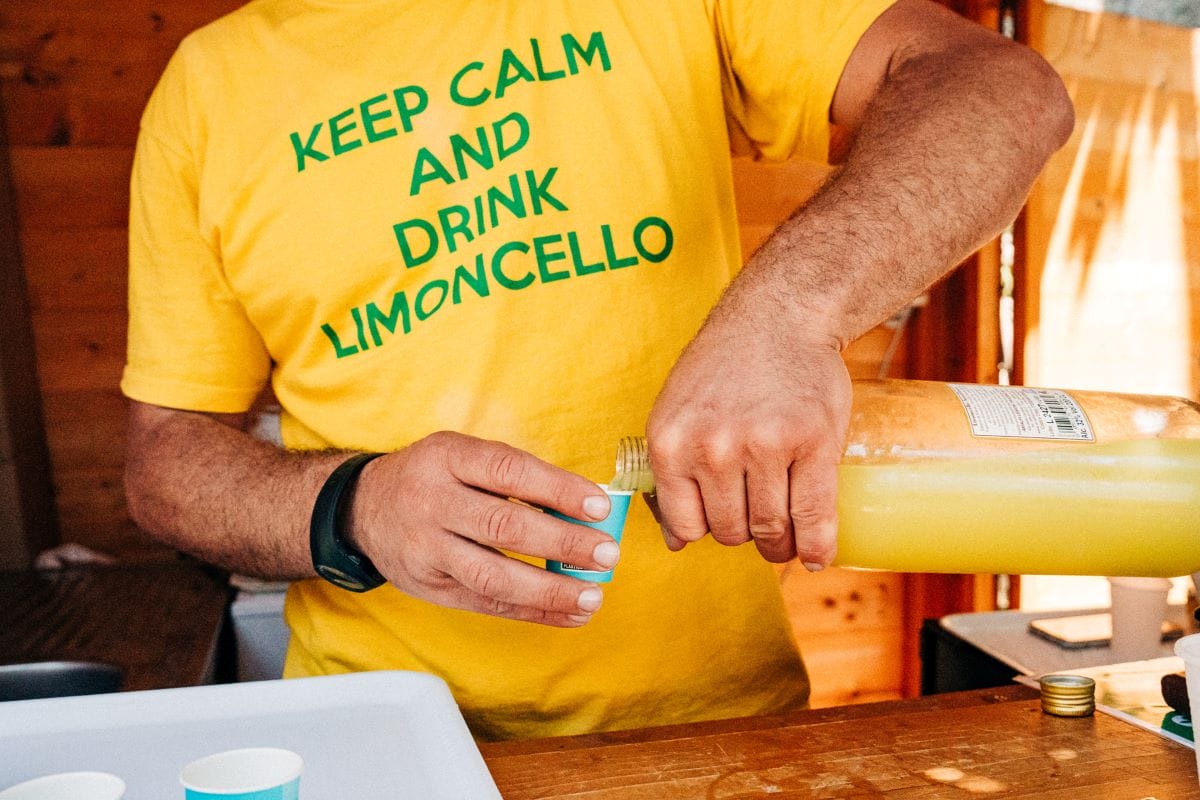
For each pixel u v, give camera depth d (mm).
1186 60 2697
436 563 660
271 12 973
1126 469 736
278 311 953
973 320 2660
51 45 2320
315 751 702
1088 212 2691
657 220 899
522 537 620
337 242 909
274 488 825
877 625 2863
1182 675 783
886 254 657
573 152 891
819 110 899
